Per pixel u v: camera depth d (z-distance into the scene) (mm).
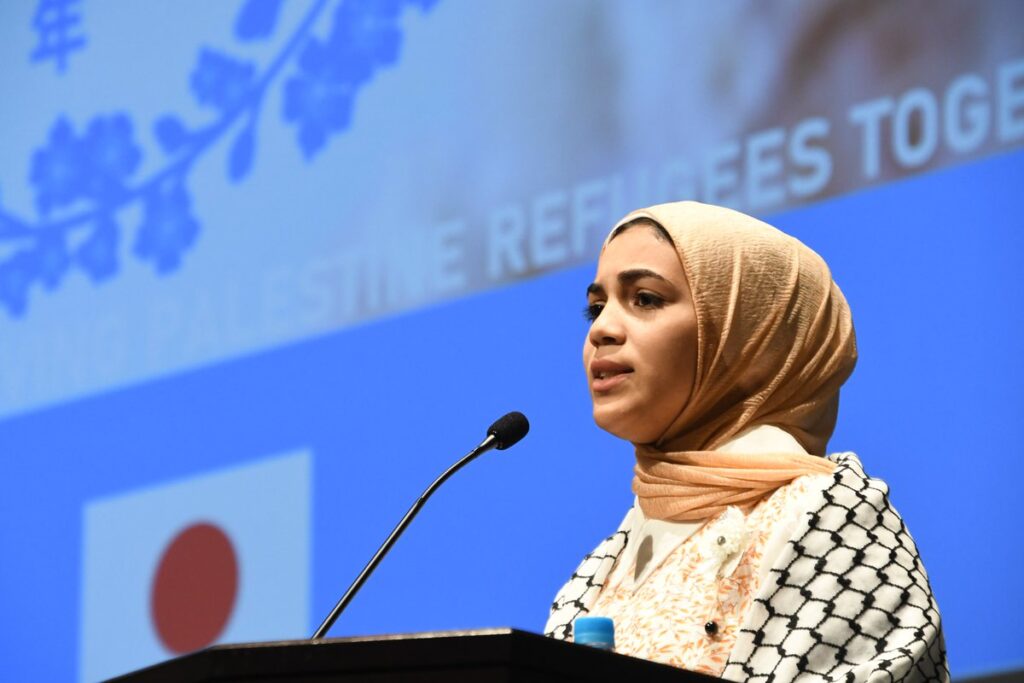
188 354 13375
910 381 9484
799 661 5508
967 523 9094
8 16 15516
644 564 6270
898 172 9852
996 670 8820
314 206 12922
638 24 11375
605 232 11195
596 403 6484
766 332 6383
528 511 10922
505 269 11641
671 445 6527
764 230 6609
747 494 6086
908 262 9680
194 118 13969
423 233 12203
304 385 12539
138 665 12852
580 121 11523
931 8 9922
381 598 11516
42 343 14438
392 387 12008
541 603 10672
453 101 12312
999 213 9398
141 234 14008
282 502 12359
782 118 10469
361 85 12938
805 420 6484
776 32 10617
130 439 13547
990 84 9602
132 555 13203
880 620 5594
